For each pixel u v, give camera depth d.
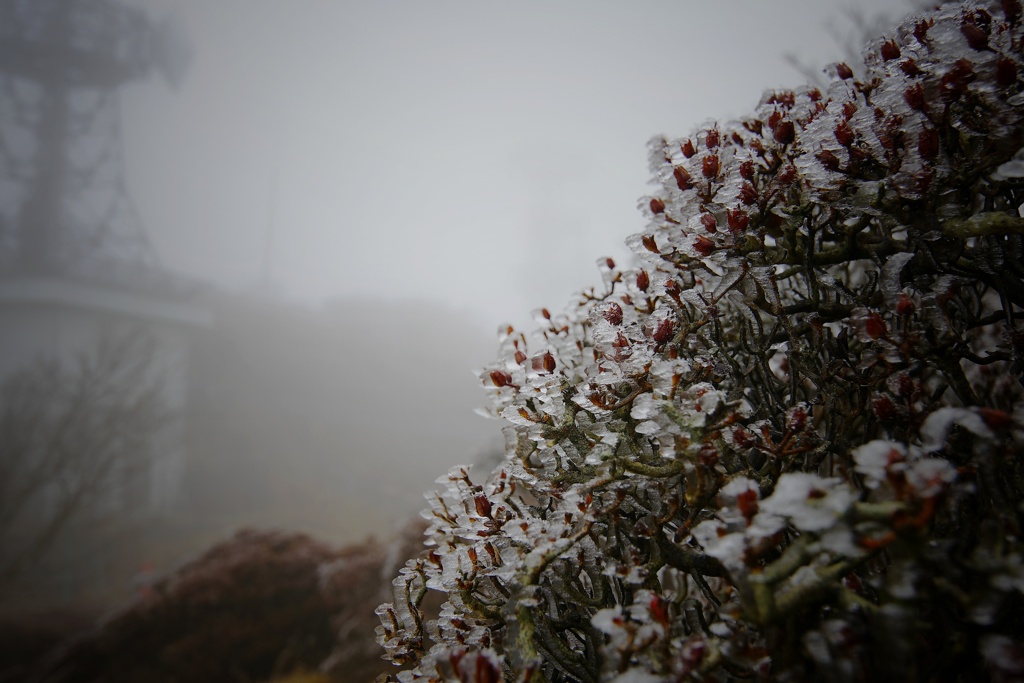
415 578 0.29
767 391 0.28
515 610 0.23
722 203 0.27
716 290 0.27
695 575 0.25
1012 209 0.26
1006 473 0.25
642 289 0.28
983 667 0.22
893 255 0.26
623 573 0.24
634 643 0.21
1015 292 0.27
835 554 0.21
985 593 0.19
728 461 0.25
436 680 0.25
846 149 0.25
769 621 0.20
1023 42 0.24
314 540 1.51
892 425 0.25
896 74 0.25
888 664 0.19
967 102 0.25
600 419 0.27
